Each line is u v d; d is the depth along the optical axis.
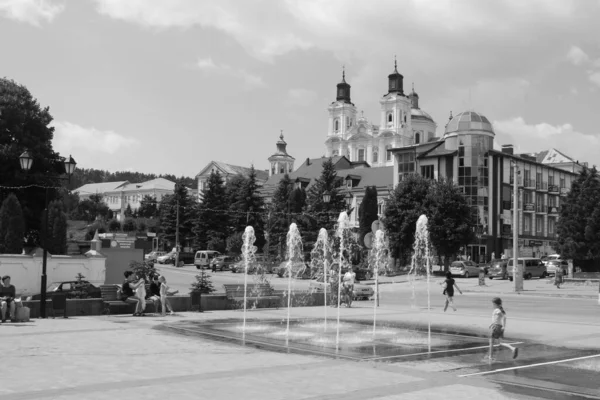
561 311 27.66
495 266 61.31
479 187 77.62
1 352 13.31
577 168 109.56
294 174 122.31
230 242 81.19
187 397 9.00
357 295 35.94
